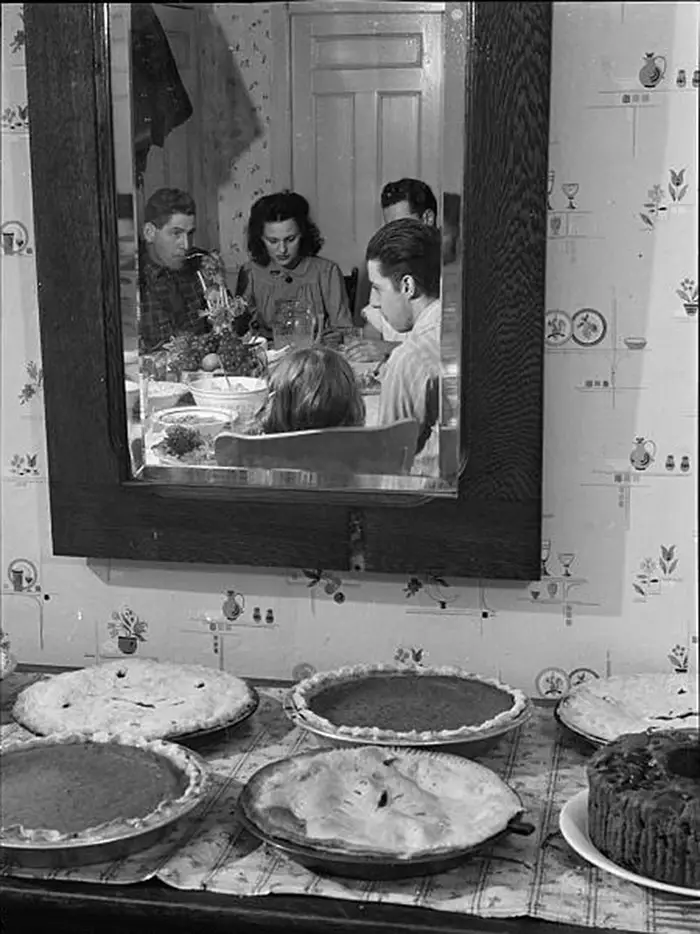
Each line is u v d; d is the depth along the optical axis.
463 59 1.58
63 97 1.66
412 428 1.67
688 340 1.61
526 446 1.61
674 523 1.66
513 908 1.17
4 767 1.39
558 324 1.64
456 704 1.55
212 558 1.73
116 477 1.74
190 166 1.68
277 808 1.28
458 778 1.36
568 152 1.60
